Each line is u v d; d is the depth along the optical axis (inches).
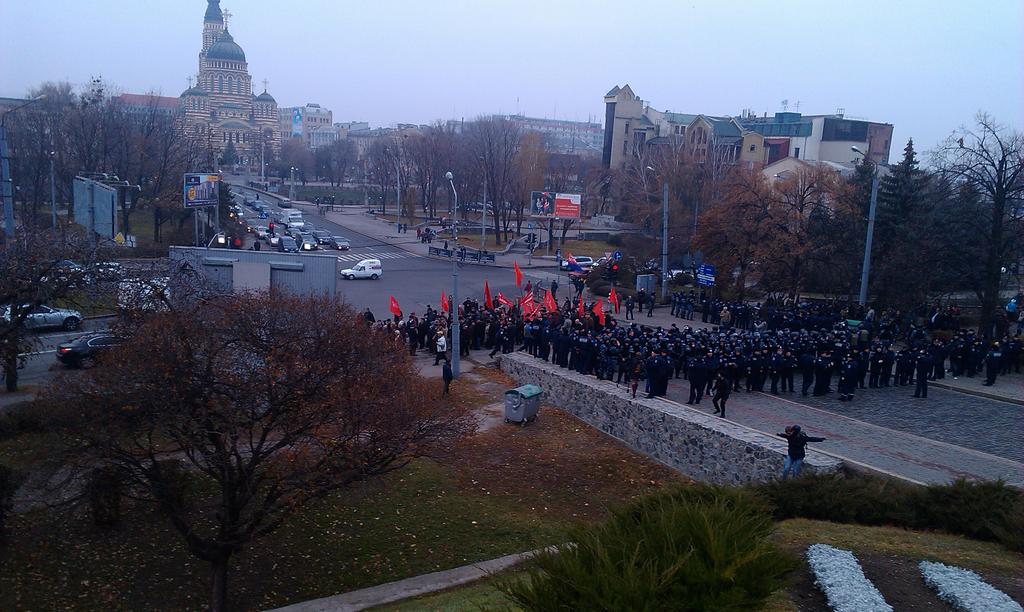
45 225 2178.9
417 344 1391.5
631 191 3282.5
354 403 546.9
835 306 1593.3
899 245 1585.9
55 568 568.7
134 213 2989.7
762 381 1032.2
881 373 1087.6
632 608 245.6
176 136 3221.0
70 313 1389.0
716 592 263.0
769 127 4170.8
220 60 7278.5
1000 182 1343.5
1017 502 462.0
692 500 373.1
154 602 538.0
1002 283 1753.2
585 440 887.7
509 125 4872.0
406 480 754.8
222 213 2829.7
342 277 2257.6
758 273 1967.3
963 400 990.4
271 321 566.9
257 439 709.9
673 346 1120.8
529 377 1116.5
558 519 681.0
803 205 1795.0
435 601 470.0
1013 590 367.6
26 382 1053.8
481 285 2242.9
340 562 599.5
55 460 532.4
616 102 4338.1
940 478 652.7
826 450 735.7
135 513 663.1
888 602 351.3
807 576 376.2
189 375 520.4
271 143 7529.5
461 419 682.8
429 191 4512.8
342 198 5359.3
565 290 2191.2
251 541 573.6
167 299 804.0
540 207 2940.5
